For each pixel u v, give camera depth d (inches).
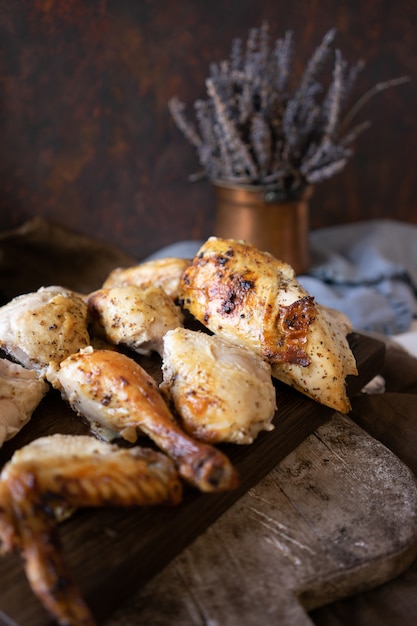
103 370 23.5
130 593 20.5
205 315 27.2
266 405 23.7
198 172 48.9
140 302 27.5
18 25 40.1
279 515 22.9
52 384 25.2
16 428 24.1
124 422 23.0
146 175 47.5
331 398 26.0
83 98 43.6
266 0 46.4
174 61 45.4
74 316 27.0
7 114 41.7
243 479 23.3
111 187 46.7
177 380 24.0
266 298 26.2
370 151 54.1
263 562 21.5
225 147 40.6
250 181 40.9
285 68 40.5
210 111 42.3
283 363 26.0
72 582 18.8
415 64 52.4
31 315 26.3
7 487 19.4
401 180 56.2
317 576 21.1
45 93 42.3
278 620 19.9
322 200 54.2
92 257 45.4
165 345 25.0
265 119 40.1
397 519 22.9
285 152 39.9
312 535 22.3
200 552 21.7
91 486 20.1
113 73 43.9
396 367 33.2
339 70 39.6
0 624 19.4
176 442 21.8
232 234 43.0
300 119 41.1
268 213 42.0
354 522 22.7
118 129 45.4
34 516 19.2
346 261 46.9
